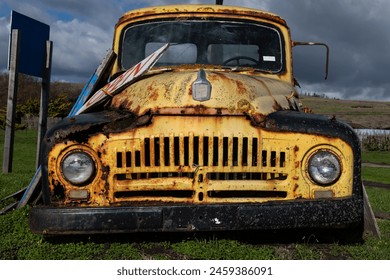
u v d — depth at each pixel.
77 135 3.63
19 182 7.39
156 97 3.79
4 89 35.97
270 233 4.20
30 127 27.39
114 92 4.28
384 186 11.08
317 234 4.21
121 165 3.64
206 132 3.63
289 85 4.80
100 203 3.62
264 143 3.66
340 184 3.67
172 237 4.03
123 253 3.68
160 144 3.62
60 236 3.99
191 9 5.30
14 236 4.11
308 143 3.67
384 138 27.61
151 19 5.31
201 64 5.03
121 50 5.25
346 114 48.28
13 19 8.59
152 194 3.67
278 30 5.29
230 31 5.21
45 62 9.28
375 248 3.94
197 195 3.60
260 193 3.68
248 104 3.74
